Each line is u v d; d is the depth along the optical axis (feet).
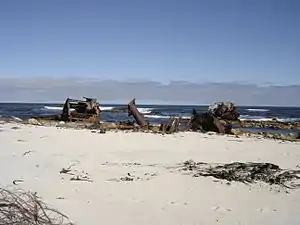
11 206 15.29
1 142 53.42
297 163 42.37
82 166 37.22
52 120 108.78
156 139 64.18
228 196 27.12
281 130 117.60
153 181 31.24
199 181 31.50
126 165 38.60
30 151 45.68
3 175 31.99
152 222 21.24
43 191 26.91
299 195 27.71
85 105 107.24
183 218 22.07
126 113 219.00
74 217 21.35
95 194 26.71
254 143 62.75
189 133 77.87
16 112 214.90
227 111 128.77
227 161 42.83
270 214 23.21
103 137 64.80
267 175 33.60
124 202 24.97
